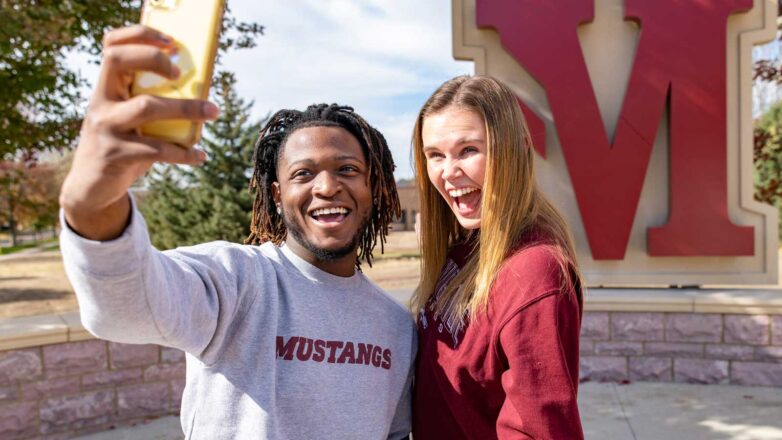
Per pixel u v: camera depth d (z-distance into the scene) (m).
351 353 1.36
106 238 0.87
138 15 5.04
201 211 12.36
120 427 3.85
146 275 0.92
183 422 1.26
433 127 1.51
